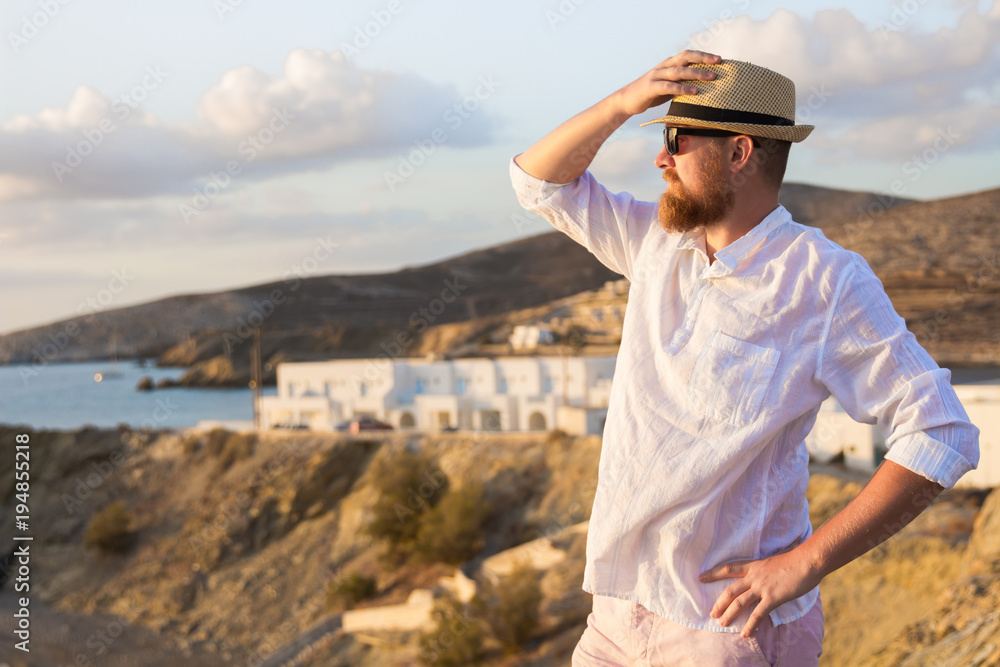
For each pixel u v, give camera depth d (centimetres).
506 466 4891
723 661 183
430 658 2866
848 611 2009
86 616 4997
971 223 11381
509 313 17625
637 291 212
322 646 3688
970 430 174
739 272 191
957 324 7788
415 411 6234
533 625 2858
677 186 204
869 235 12044
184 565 5312
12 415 13800
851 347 182
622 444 197
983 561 963
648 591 192
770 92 191
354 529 5116
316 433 6131
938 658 766
